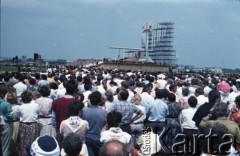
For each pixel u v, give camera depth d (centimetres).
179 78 2183
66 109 872
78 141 470
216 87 1382
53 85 1190
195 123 883
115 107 891
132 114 903
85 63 5925
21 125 943
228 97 1313
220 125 549
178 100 1215
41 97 981
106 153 307
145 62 5706
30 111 942
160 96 1030
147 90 1099
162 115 1012
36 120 950
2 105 919
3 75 1620
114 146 310
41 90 975
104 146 312
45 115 962
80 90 1312
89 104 841
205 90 1364
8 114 922
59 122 874
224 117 656
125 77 1836
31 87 1320
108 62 5397
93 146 768
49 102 965
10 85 1079
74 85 901
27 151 509
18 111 946
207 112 869
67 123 723
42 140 490
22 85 1285
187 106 1084
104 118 777
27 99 951
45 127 959
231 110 829
